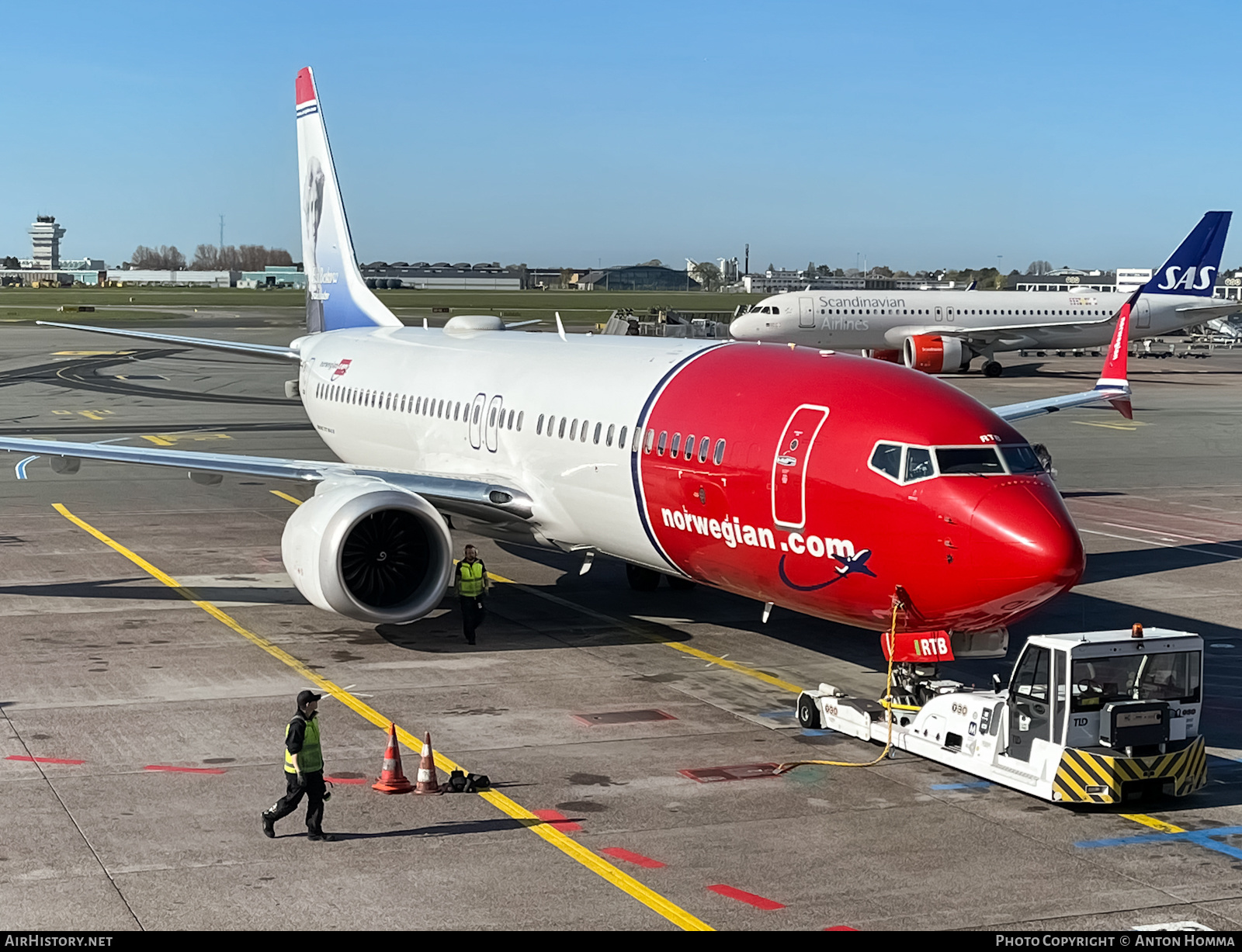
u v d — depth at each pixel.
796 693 21.25
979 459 18.42
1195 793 16.88
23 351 105.69
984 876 14.01
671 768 17.48
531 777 17.08
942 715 17.70
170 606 26.67
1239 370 94.44
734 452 20.72
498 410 27.31
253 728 18.92
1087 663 16.20
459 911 12.99
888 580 18.62
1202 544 34.47
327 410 36.44
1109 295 86.31
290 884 13.58
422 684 21.45
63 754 17.66
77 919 12.69
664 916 12.91
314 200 41.38
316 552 22.69
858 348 84.31
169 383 79.81
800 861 14.36
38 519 36.56
